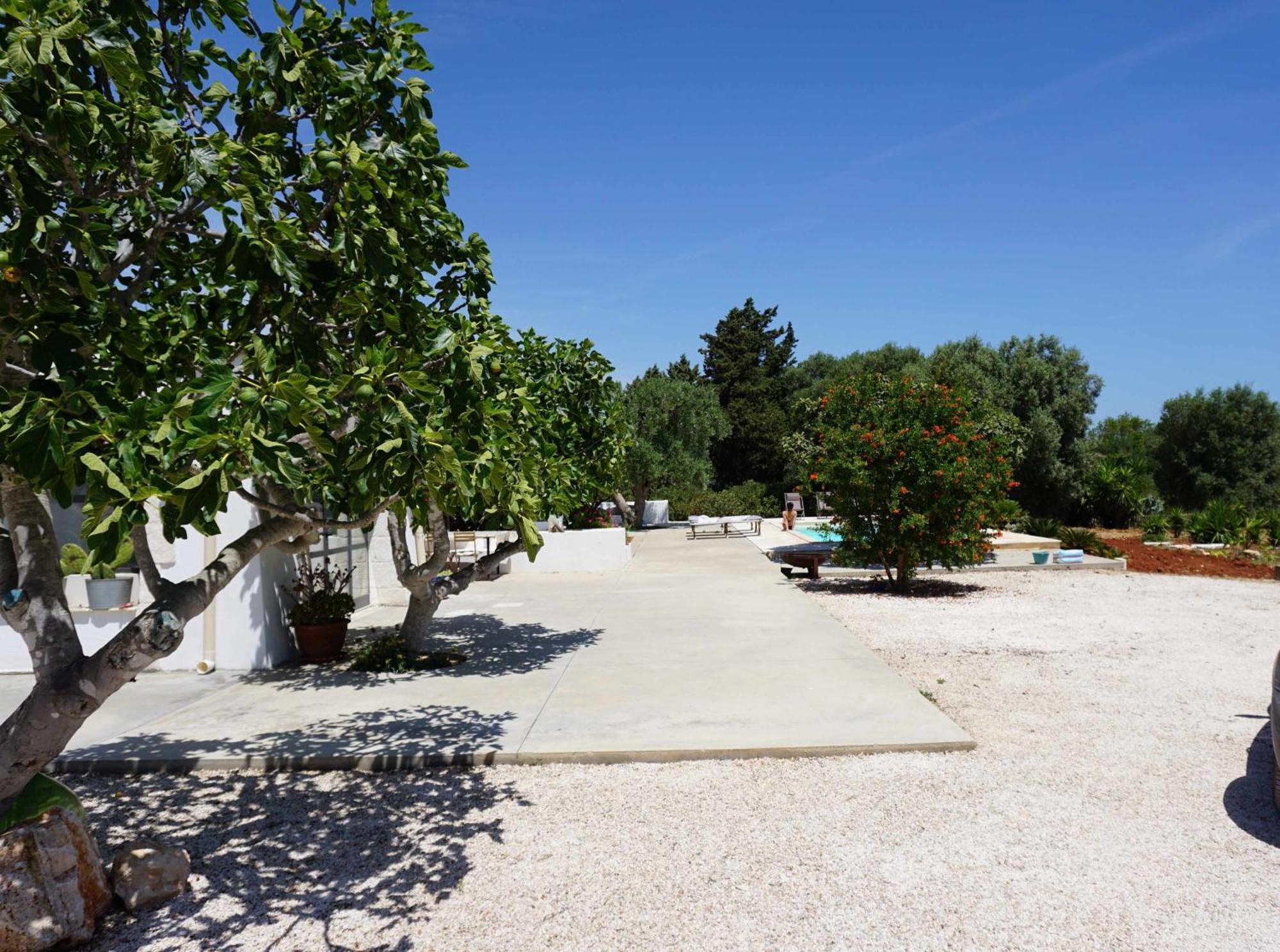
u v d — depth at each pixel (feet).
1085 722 20.81
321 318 14.58
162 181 11.96
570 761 18.72
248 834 15.38
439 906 12.51
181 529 10.75
